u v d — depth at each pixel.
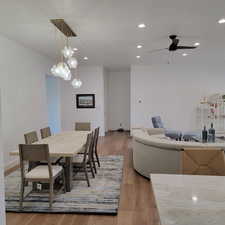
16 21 3.46
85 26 3.69
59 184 3.43
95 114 8.03
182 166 1.97
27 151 2.70
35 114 5.71
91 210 2.68
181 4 2.87
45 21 3.47
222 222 1.06
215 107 7.42
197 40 4.65
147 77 7.92
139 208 2.77
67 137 4.15
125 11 3.08
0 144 1.18
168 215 1.12
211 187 1.48
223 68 7.61
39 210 2.70
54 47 5.24
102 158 5.07
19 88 4.89
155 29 3.89
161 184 1.54
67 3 2.81
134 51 5.64
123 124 9.48
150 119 8.00
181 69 7.77
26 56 5.22
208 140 4.61
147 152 3.66
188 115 7.86
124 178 3.80
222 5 2.91
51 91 7.80
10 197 3.06
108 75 9.38
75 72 7.98
